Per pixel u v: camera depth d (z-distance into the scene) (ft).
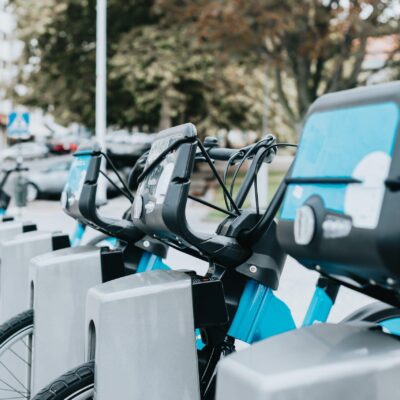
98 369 7.46
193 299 7.84
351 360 4.80
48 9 71.97
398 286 5.02
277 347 4.99
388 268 4.77
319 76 60.44
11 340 10.52
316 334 5.20
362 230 4.79
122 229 10.94
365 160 4.90
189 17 58.95
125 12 73.05
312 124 5.54
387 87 4.97
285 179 5.74
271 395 4.57
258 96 94.53
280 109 103.96
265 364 4.77
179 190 7.80
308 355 4.86
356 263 4.93
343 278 5.67
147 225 8.49
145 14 72.64
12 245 12.76
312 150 5.44
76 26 73.87
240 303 8.95
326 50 54.13
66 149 96.17
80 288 10.26
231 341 8.93
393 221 4.66
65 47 76.54
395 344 5.02
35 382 10.19
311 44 52.39
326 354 4.88
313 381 4.66
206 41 57.72
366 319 6.63
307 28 52.19
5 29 132.77
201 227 42.37
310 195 5.31
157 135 8.93
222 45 55.83
